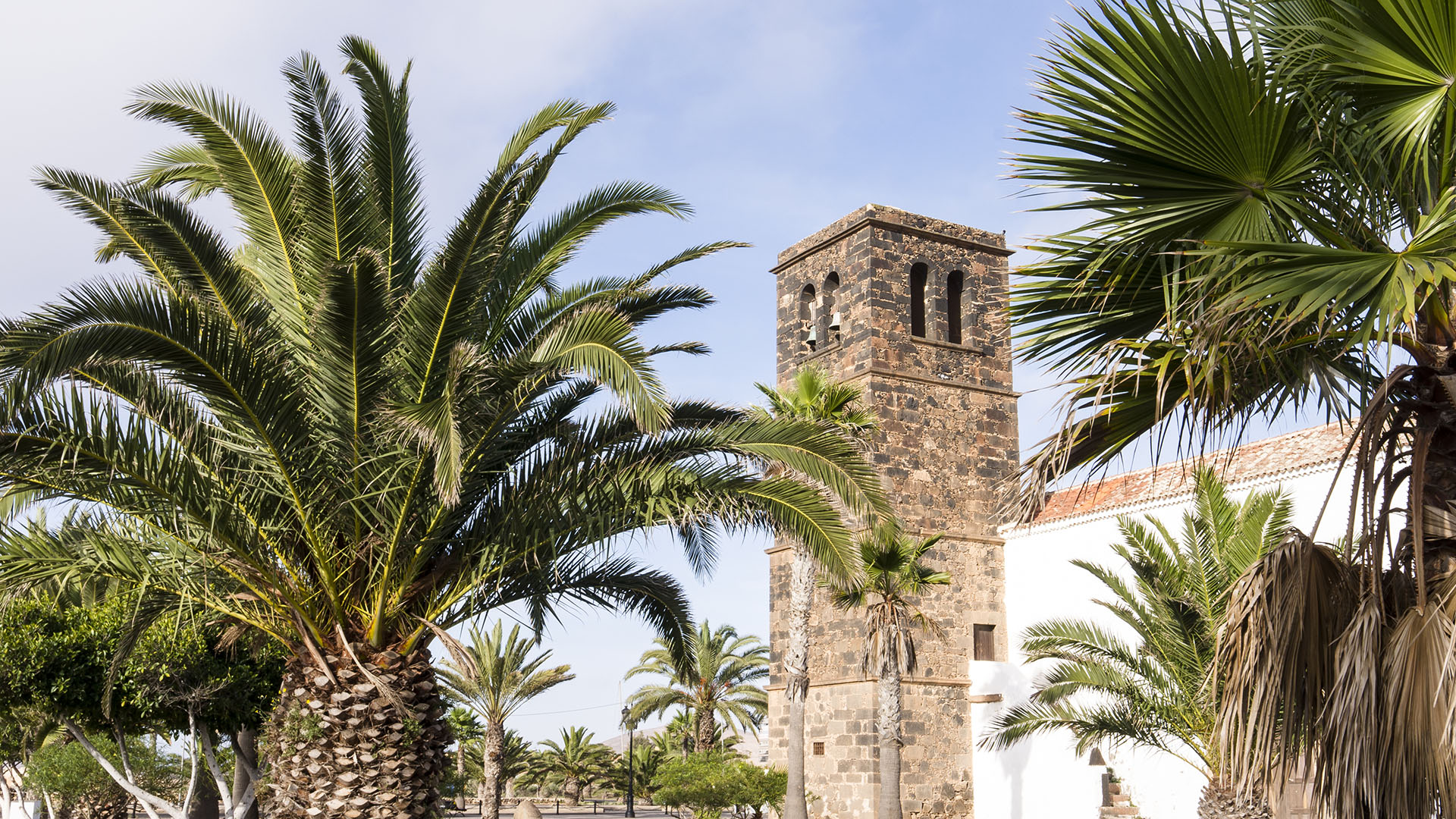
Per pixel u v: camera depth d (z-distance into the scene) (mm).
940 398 32281
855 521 25781
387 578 11141
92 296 9078
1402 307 5625
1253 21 6445
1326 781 6410
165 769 28500
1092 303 7422
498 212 10578
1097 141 6570
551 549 11820
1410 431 6793
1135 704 19172
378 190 11562
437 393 10742
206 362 9711
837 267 33375
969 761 29797
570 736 75000
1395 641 6195
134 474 10250
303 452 10594
